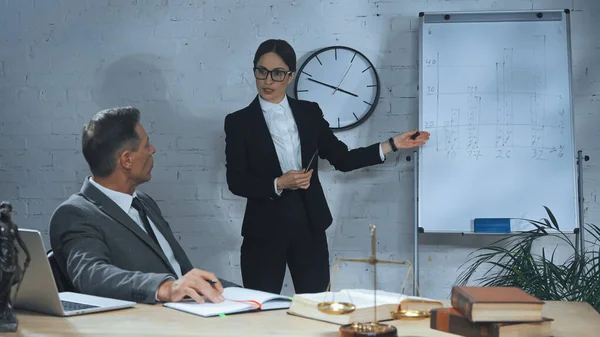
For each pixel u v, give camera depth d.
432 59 4.07
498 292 1.56
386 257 4.21
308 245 3.73
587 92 4.14
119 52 4.33
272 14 4.26
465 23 4.06
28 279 1.77
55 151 4.36
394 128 4.20
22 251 1.75
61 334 1.59
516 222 3.97
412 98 4.18
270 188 3.61
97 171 2.34
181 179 4.29
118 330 1.63
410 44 4.18
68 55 4.36
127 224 2.27
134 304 1.92
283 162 3.74
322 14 4.23
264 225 3.70
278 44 3.72
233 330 1.62
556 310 1.88
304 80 4.21
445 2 4.18
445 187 4.02
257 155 3.69
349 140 4.22
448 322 1.53
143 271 2.26
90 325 1.68
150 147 2.39
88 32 4.35
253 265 3.73
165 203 4.30
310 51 4.24
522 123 4.00
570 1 4.14
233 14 4.28
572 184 3.97
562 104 3.99
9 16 4.38
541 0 4.14
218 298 1.92
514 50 4.03
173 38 4.30
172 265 2.50
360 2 4.22
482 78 4.04
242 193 3.66
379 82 4.18
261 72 3.70
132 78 4.32
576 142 4.13
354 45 4.22
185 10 4.30
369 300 1.74
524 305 1.47
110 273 2.05
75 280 2.10
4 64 4.38
